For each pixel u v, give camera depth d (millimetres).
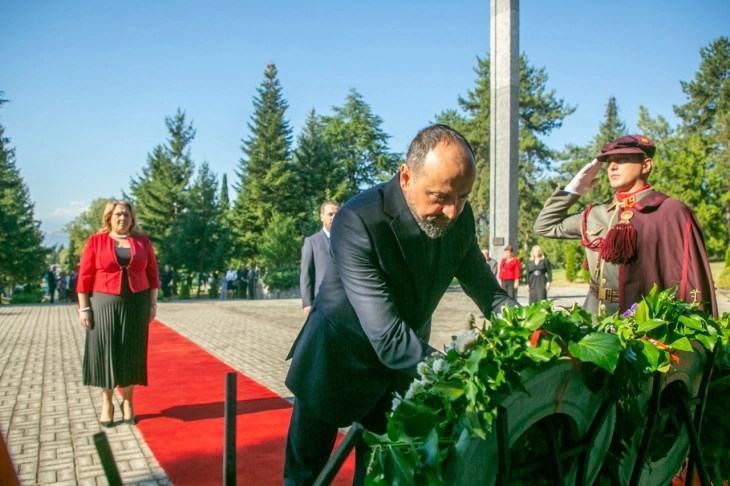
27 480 3900
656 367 1982
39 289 31750
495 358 1636
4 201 39594
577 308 2029
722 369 2439
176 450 4477
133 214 5203
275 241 34781
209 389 6668
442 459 1556
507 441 1626
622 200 3354
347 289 2191
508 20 13727
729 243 34094
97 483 3852
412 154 2107
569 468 1895
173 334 11977
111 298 5000
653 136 30531
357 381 2355
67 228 84312
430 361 1812
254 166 48125
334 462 1627
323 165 48969
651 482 2246
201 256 39719
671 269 3111
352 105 56906
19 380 7211
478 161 50094
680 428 2305
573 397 1837
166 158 51812
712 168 35062
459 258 2426
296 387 2445
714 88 56156
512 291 14195
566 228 3664
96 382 5020
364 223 2162
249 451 4430
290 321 15094
